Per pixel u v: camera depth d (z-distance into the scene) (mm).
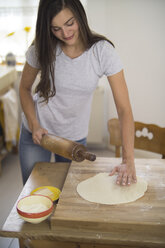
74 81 1398
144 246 963
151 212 1031
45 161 1648
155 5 2588
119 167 1257
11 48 3514
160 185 1207
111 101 3164
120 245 999
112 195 1130
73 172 1328
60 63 1378
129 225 976
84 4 3035
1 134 3020
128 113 1338
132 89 2971
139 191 1155
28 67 1478
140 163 1408
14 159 3172
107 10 2895
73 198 1119
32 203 1111
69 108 1497
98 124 3154
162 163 1407
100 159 1461
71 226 1003
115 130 1767
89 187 1189
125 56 2912
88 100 1525
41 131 1422
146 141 1712
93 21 2979
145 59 2787
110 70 1333
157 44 2672
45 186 1251
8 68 3104
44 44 1319
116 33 2904
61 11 1163
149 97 2879
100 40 1334
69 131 1588
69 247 1051
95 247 1022
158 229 969
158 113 2863
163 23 2584
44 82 1422
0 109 2877
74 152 1220
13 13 3316
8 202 2361
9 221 1062
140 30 2736
